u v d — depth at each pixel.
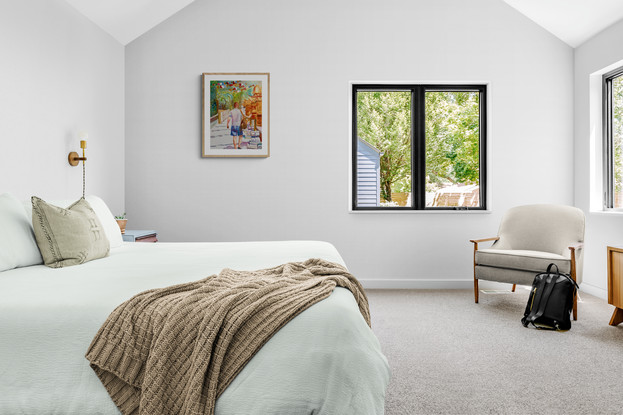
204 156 4.09
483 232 4.11
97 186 3.62
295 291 1.27
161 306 1.21
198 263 1.92
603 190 3.84
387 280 4.11
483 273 3.45
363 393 1.08
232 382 1.09
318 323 1.15
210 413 1.06
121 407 1.14
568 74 4.08
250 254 2.18
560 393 1.87
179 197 4.12
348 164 4.11
